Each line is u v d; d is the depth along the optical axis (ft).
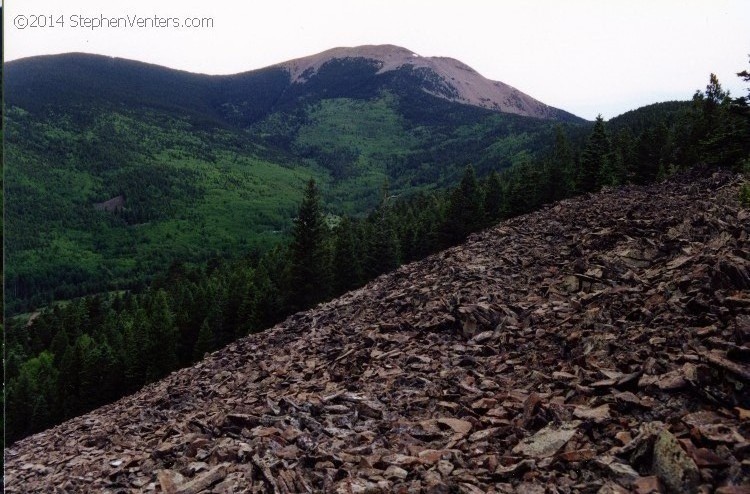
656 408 32.42
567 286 70.54
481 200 302.86
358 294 111.45
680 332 41.63
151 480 40.27
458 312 67.82
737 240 57.26
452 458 33.37
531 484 28.04
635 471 26.66
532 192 251.39
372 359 62.39
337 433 42.01
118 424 66.95
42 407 263.49
